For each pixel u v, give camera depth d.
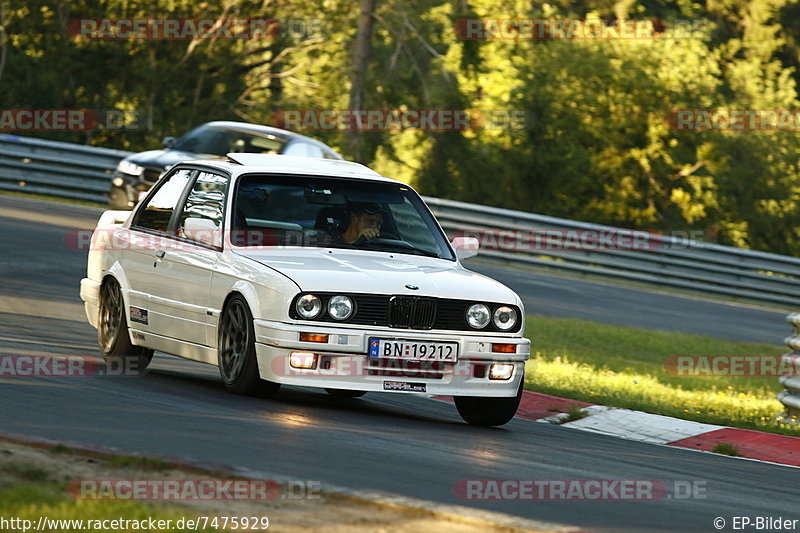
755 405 40.34
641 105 132.12
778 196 138.62
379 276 26.09
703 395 41.84
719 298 81.00
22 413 20.84
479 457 21.66
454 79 104.56
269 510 15.04
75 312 41.94
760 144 137.50
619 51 132.12
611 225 134.25
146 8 114.69
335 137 111.88
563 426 30.89
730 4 162.75
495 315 26.61
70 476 16.02
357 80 100.19
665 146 134.50
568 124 129.50
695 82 134.12
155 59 117.12
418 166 119.75
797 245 139.88
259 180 28.53
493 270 74.06
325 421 24.17
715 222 136.75
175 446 19.08
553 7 138.62
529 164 127.62
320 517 14.90
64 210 67.94
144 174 62.09
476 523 15.36
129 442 19.02
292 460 18.94
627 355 53.97
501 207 124.75
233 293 26.66
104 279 31.33
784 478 24.64
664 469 23.22
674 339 59.22
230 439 20.33
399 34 99.94
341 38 114.00
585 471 21.39
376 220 28.72
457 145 121.19
